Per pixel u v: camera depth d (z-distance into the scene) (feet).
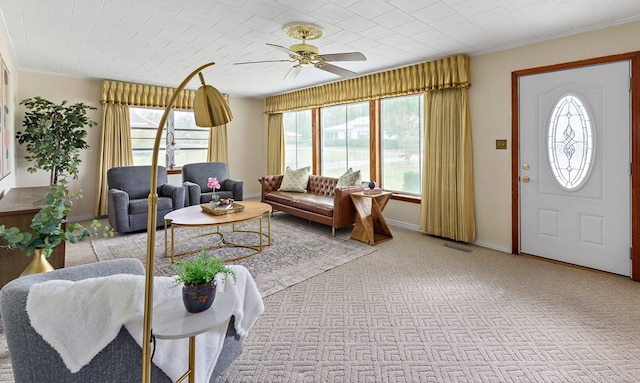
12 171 13.57
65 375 3.59
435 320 7.59
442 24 9.82
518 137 11.81
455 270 10.62
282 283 9.59
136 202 14.70
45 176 16.22
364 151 18.16
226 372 5.83
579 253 10.69
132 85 18.10
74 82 16.78
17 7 8.74
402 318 7.70
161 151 19.94
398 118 16.38
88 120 15.99
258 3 8.45
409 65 14.57
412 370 5.90
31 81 15.58
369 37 10.96
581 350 6.40
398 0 8.26
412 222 15.67
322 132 20.62
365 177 18.17
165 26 10.06
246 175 24.02
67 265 10.87
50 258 8.04
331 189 17.29
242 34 10.75
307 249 12.67
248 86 19.89
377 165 17.21
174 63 14.34
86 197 17.56
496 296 8.76
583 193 10.49
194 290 4.14
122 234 14.62
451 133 13.43
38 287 3.65
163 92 19.22
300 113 22.16
